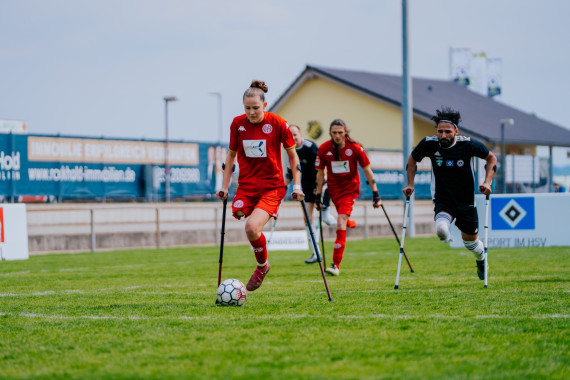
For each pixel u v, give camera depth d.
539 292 12.23
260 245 11.33
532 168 55.59
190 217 36.66
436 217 12.72
